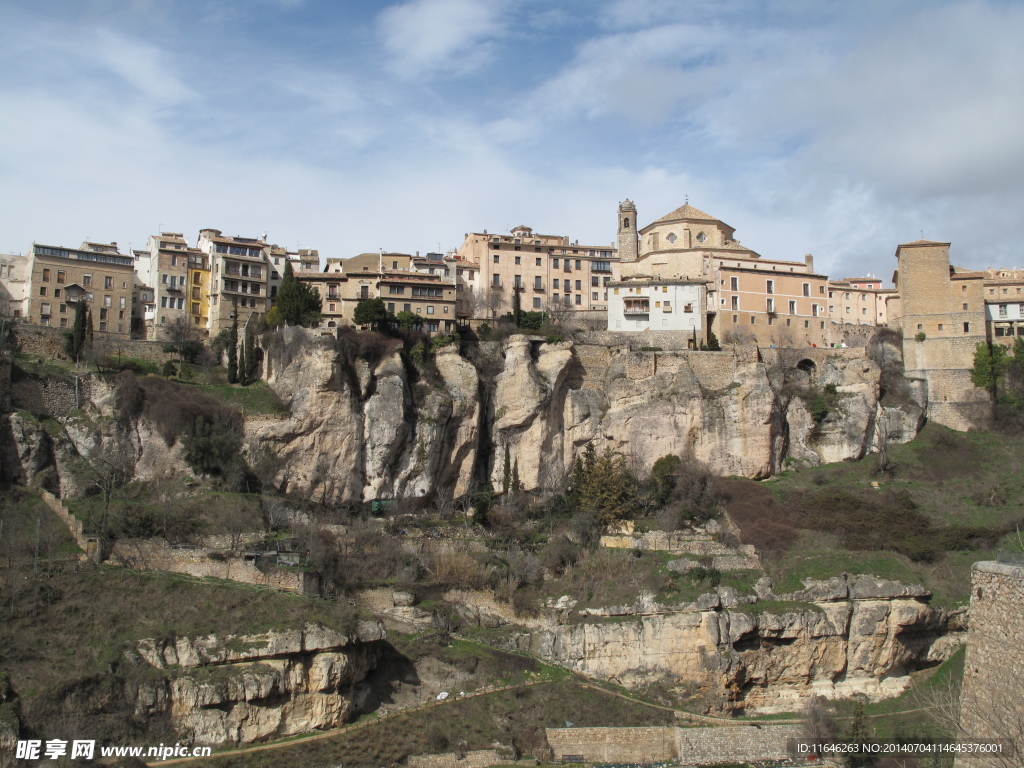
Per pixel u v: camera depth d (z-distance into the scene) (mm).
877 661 87500
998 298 141000
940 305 130625
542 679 80562
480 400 113750
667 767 70688
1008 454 117000
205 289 131000
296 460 102625
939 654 90062
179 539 82938
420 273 125000
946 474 114562
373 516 104250
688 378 118000
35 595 68125
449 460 110438
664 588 89062
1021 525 98875
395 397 106875
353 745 66188
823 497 105312
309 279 126062
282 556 82188
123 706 61188
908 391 127375
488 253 141500
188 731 62125
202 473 96562
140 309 128375
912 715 77562
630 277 145000
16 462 89000
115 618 67938
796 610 86938
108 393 99750
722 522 103750
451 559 92875
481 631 88000
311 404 103250
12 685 59406
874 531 99750
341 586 84812
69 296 121812
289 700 66312
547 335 119062
